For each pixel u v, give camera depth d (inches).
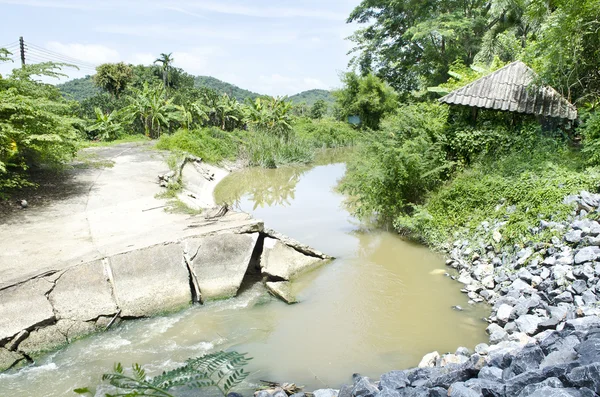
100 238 359.3
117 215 431.8
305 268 390.0
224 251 352.2
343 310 315.3
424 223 455.8
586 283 273.7
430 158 497.4
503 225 383.2
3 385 227.1
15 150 444.8
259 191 780.6
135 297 301.4
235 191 776.9
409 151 484.7
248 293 343.9
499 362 183.8
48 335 261.6
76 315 277.0
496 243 373.1
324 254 413.4
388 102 1733.5
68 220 412.5
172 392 211.6
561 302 270.4
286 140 1277.1
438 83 1133.1
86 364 245.6
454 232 428.1
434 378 187.5
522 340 237.1
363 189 511.8
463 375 183.2
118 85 2014.0
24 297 270.8
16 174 481.4
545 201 366.9
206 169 882.8
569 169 414.9
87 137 1285.7
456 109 554.9
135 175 647.1
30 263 306.5
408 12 1278.3
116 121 1401.3
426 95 1126.4
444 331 283.9
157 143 1018.1
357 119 1831.9
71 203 474.0
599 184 356.2
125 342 269.6
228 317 304.8
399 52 1314.0
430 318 301.3
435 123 527.8
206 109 1427.2
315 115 2546.8
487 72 698.8
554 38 520.7
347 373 240.7
